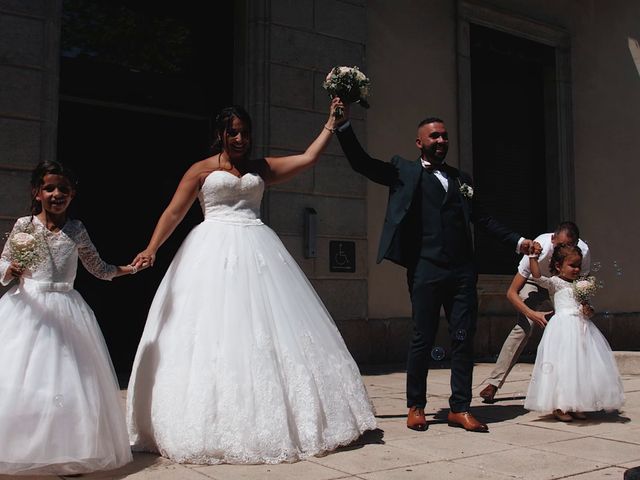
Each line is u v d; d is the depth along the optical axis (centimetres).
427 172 490
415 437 447
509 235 501
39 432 330
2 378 335
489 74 1131
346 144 476
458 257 482
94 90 784
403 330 930
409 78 994
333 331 442
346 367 434
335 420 405
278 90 847
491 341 1043
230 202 439
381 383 726
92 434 341
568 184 1178
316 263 862
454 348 485
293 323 412
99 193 797
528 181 1170
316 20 887
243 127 440
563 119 1184
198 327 394
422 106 1005
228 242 422
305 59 872
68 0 775
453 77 1048
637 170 1290
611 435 461
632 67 1305
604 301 1215
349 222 892
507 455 401
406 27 998
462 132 1040
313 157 465
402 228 489
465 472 362
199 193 447
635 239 1270
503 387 705
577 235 567
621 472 366
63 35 770
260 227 442
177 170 852
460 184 493
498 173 1128
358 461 380
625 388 694
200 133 869
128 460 366
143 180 827
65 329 354
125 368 796
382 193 942
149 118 835
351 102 470
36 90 686
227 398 373
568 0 1219
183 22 853
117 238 808
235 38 866
